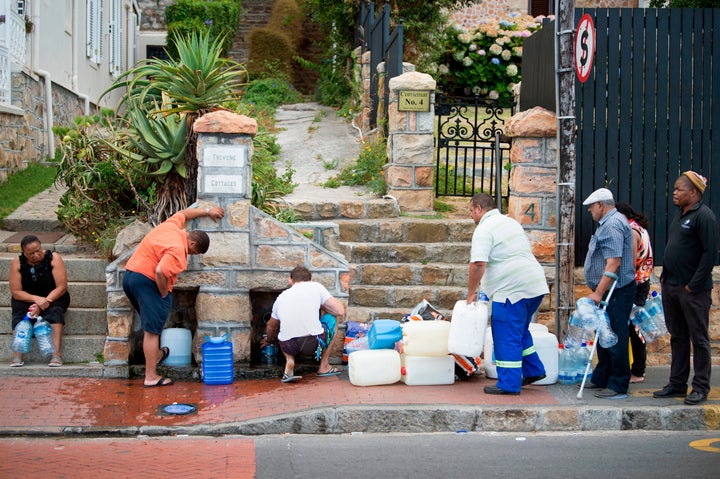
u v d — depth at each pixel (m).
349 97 17.14
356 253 9.34
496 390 7.05
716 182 8.53
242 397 7.07
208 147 7.82
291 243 7.95
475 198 7.21
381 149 11.82
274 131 15.10
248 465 5.68
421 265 9.23
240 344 7.93
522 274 6.98
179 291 8.23
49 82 13.45
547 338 7.41
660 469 5.61
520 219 8.43
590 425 6.59
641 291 7.48
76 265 8.41
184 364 7.89
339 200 10.41
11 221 9.66
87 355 7.92
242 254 7.88
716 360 8.40
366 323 8.57
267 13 22.45
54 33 14.57
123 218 8.86
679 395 7.01
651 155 8.46
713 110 8.48
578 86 8.38
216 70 8.47
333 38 18.42
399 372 7.39
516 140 8.43
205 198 7.84
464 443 6.23
